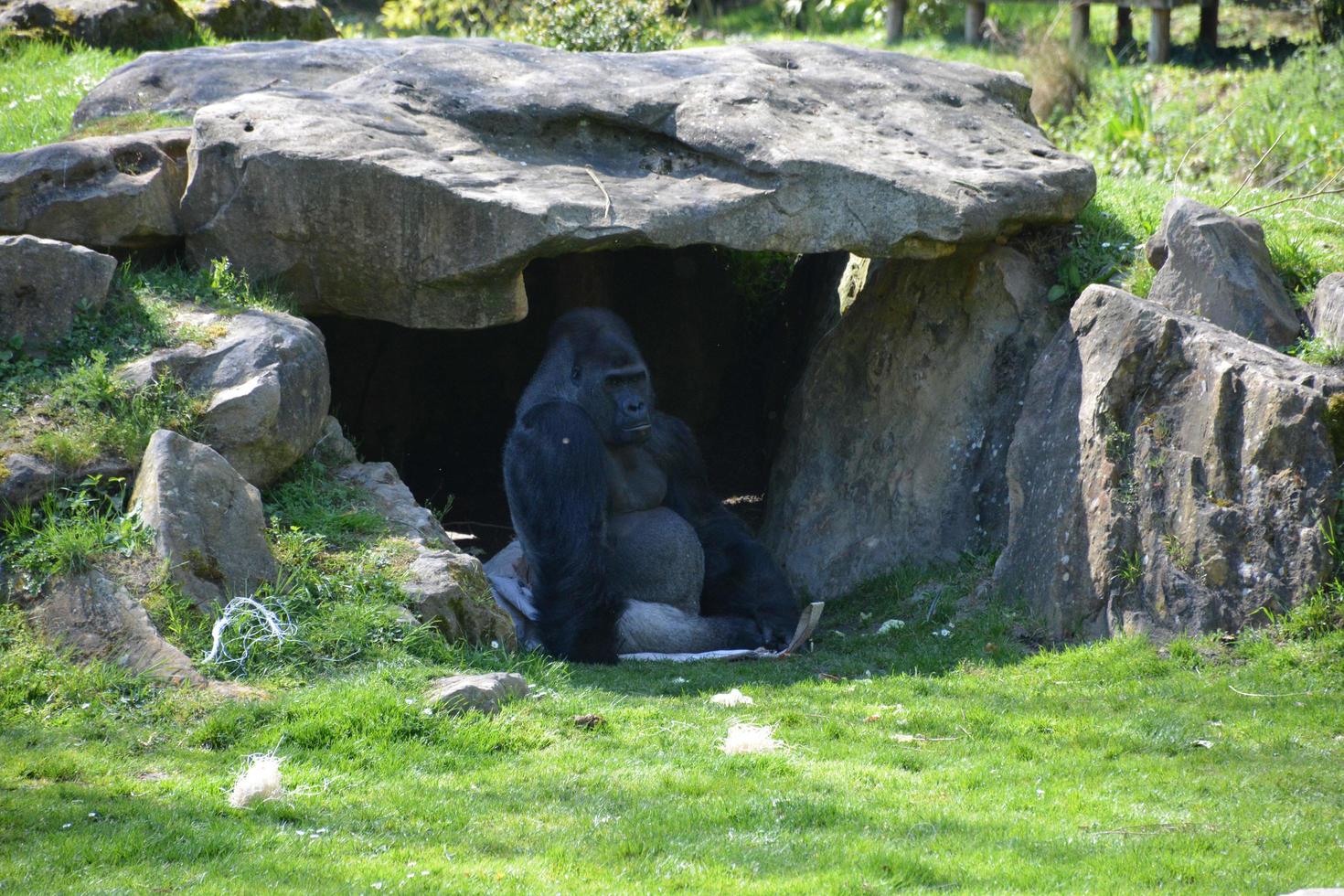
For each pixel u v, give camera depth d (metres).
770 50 16.97
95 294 12.34
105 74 21.58
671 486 14.88
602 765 8.63
